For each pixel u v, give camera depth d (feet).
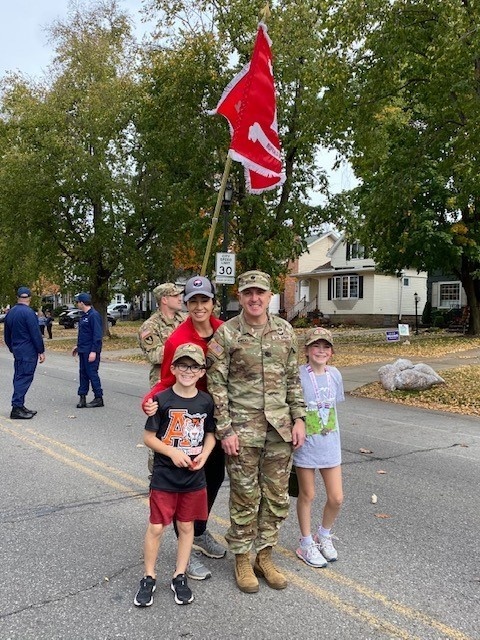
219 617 10.67
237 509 11.75
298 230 61.93
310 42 53.78
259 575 12.21
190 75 56.54
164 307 14.40
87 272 82.94
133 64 79.56
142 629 10.25
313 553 12.87
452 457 22.54
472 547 13.98
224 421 11.52
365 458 22.20
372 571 12.63
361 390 38.78
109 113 74.90
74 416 29.63
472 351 62.13
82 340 32.19
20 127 78.02
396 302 122.83
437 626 10.46
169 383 11.75
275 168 18.76
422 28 38.42
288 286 152.35
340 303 127.54
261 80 18.31
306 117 51.47
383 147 47.65
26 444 23.53
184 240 82.48
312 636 10.09
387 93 42.45
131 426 27.09
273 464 11.88
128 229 82.94
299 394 12.16
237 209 58.80
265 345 11.78
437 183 68.23
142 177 81.51
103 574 12.32
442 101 39.86
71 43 78.84
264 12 18.58
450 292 111.34
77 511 16.02
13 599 11.27
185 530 11.39
